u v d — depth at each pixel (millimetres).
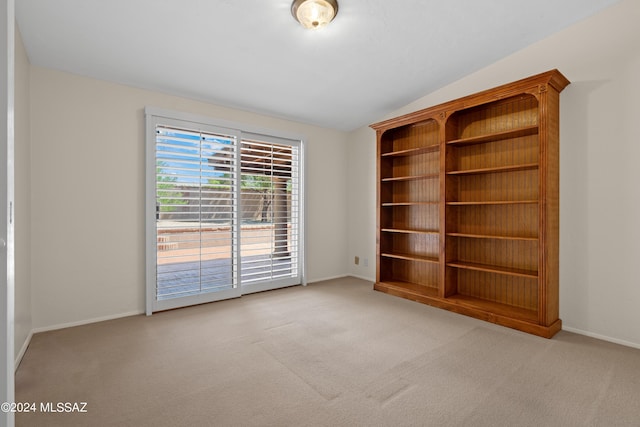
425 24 2576
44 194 2680
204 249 3492
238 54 2762
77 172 2828
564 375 2014
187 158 3371
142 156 3168
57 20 2201
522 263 3051
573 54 2717
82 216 2857
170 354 2287
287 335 2643
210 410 1657
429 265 3896
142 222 3172
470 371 2062
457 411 1658
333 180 4816
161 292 3234
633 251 2457
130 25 2309
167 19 2273
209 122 3527
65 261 2783
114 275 3023
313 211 4578
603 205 2590
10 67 935
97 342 2480
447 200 3363
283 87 3418
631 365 2143
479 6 2418
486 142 3293
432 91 3727
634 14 2428
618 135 2512
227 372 2043
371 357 2254
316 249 4621
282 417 1605
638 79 2416
